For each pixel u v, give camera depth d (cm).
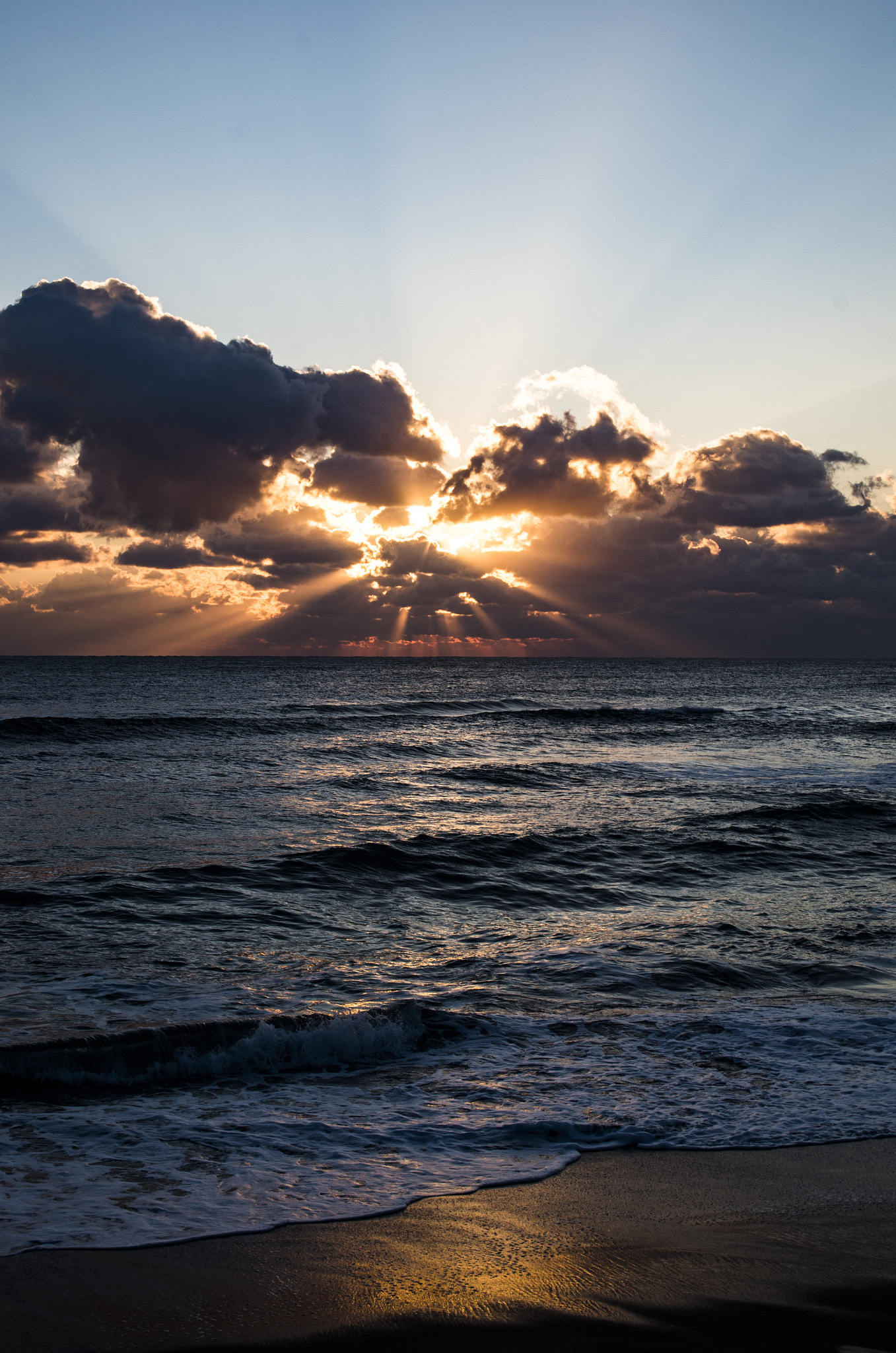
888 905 1153
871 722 4366
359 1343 325
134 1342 320
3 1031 645
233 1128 528
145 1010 710
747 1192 461
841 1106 571
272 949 922
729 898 1194
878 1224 431
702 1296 363
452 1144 514
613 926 1051
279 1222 418
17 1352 308
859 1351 324
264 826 1598
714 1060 647
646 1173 482
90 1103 559
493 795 2075
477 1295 361
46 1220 411
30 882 1138
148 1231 404
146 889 1123
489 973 859
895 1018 739
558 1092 591
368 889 1200
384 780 2280
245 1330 331
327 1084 603
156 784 2111
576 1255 395
